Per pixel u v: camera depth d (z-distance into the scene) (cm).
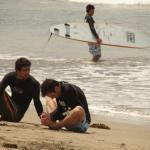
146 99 3189
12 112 2289
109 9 10225
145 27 7081
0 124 2098
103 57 5109
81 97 2152
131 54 5278
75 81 3850
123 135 2186
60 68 4456
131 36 5384
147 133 2297
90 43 4941
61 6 10956
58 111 2150
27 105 2339
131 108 2948
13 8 10494
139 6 10844
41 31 7162
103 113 2817
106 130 2294
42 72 4244
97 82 3791
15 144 1570
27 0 12075
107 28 5341
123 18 8294
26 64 2267
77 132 2112
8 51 5534
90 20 5066
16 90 2308
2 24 8000
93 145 1758
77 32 5138
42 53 5409
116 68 4444
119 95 3312
